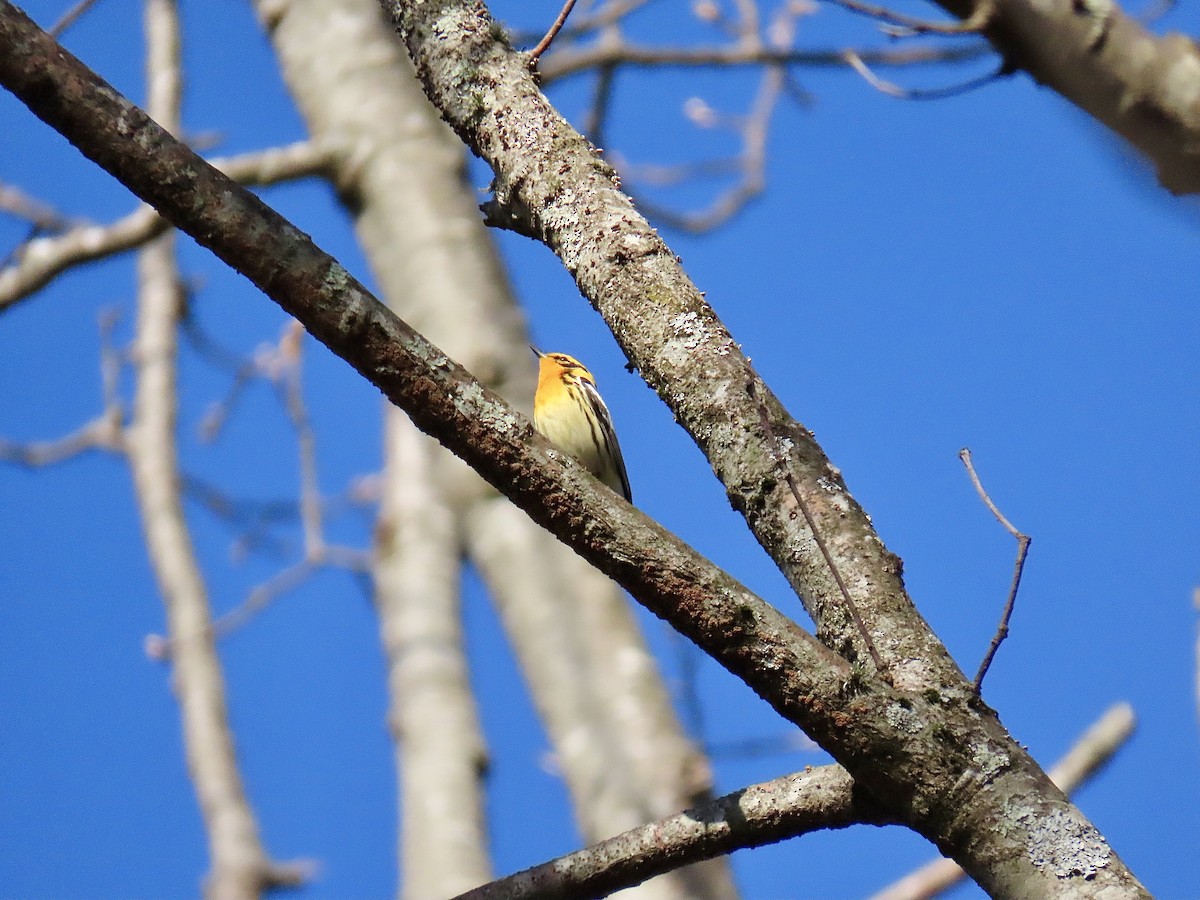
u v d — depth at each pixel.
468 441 6.39
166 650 18.75
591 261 7.84
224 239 6.35
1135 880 5.62
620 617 15.84
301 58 20.00
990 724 6.15
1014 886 5.74
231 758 17.42
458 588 19.44
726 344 7.45
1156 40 4.78
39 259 18.08
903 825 6.61
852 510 6.97
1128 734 12.59
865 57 14.64
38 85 6.32
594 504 6.36
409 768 16.81
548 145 8.23
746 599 6.27
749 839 6.91
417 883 15.39
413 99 19.33
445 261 17.66
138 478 20.91
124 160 6.34
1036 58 4.99
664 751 14.14
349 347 6.36
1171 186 4.79
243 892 15.71
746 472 7.09
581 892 7.07
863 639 6.51
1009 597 6.30
